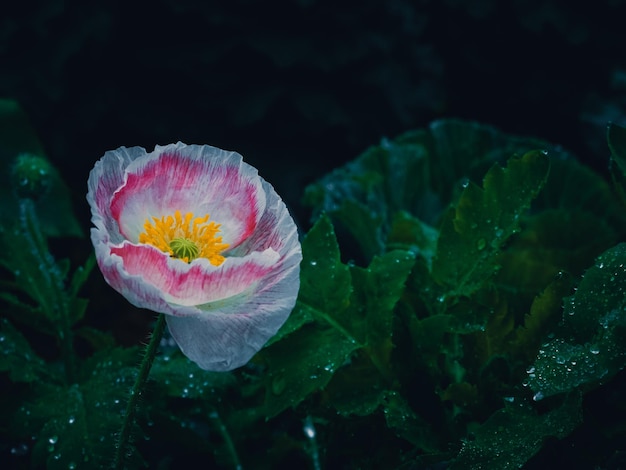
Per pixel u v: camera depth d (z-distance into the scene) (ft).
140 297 1.27
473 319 1.58
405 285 1.68
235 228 1.40
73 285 1.82
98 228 1.30
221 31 3.97
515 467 1.42
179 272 1.28
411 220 1.91
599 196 2.34
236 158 1.41
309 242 1.61
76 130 3.94
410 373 1.63
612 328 1.43
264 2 3.98
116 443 1.57
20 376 1.66
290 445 1.70
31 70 3.86
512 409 1.48
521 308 1.76
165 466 1.78
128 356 1.70
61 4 3.87
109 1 3.92
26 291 1.80
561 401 1.50
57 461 1.55
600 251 1.83
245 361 1.29
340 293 1.59
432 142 2.64
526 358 1.59
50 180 1.82
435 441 1.56
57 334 1.78
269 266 1.30
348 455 1.64
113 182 1.39
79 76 3.97
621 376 1.59
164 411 1.68
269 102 3.94
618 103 3.81
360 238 2.07
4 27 3.82
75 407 1.61
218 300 1.32
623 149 1.56
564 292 1.55
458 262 1.62
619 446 1.53
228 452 1.71
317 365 1.55
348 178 2.35
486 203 1.61
